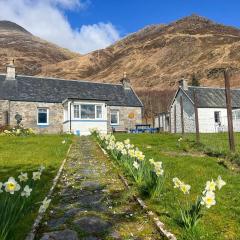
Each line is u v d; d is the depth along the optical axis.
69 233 5.57
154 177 7.61
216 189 8.22
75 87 42.28
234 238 5.30
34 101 37.53
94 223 6.05
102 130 36.34
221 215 6.36
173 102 46.56
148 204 7.05
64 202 7.48
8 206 5.13
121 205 7.18
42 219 6.15
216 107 42.41
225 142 19.00
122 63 167.50
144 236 5.43
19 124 35.66
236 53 115.56
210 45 154.12
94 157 14.79
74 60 189.25
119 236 5.44
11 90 37.56
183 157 13.70
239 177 9.63
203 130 41.50
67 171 11.29
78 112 35.59
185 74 112.56
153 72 142.00
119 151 12.46
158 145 19.38
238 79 95.75
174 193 7.95
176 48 158.88
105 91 43.75
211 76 105.00
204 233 5.41
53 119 38.31
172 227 5.67
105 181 9.63
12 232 5.04
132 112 43.19
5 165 12.13
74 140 24.28
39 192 8.06
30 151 16.47
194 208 5.70
